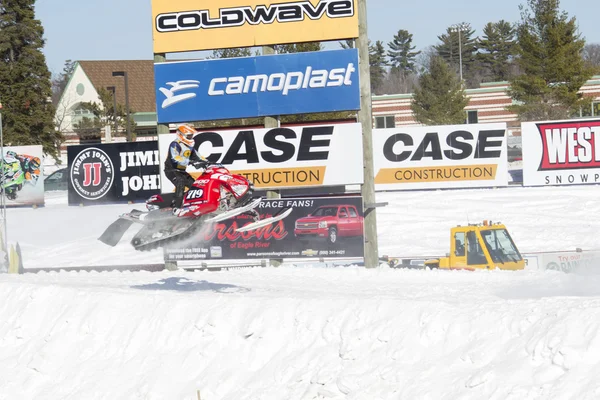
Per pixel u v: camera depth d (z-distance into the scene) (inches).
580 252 868.6
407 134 1637.6
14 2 2871.6
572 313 454.9
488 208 1536.7
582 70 2650.1
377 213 1540.4
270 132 940.0
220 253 950.4
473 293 653.3
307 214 930.7
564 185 1628.9
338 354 540.4
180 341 631.8
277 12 929.5
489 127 1605.6
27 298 757.3
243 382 570.6
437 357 495.5
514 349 461.1
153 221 667.4
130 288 768.3
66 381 654.5
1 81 2851.9
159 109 958.4
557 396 417.7
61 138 3053.6
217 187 641.6
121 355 653.3
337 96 924.0
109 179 1590.8
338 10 917.2
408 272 818.2
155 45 952.9
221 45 943.0
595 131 1596.9
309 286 748.0
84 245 1314.0
